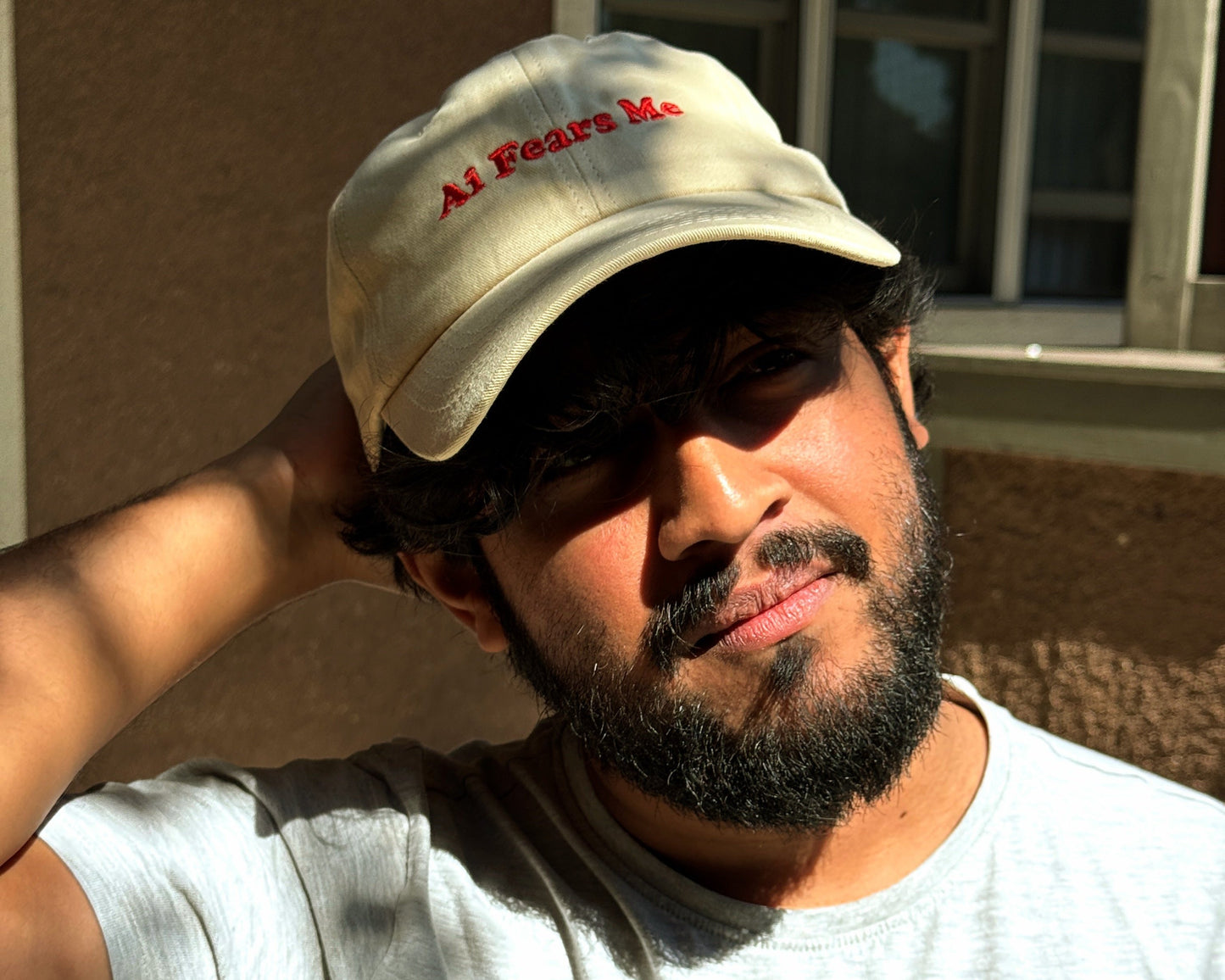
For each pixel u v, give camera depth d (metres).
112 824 1.04
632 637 1.00
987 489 1.99
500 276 0.97
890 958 1.01
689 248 0.97
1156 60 1.97
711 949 1.04
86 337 1.69
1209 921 1.00
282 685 1.91
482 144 1.00
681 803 1.03
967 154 2.68
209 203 1.76
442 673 2.06
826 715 0.98
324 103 1.83
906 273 1.21
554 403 0.98
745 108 1.10
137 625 1.10
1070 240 2.85
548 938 1.06
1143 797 1.11
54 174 1.64
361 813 1.14
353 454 1.24
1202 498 1.74
